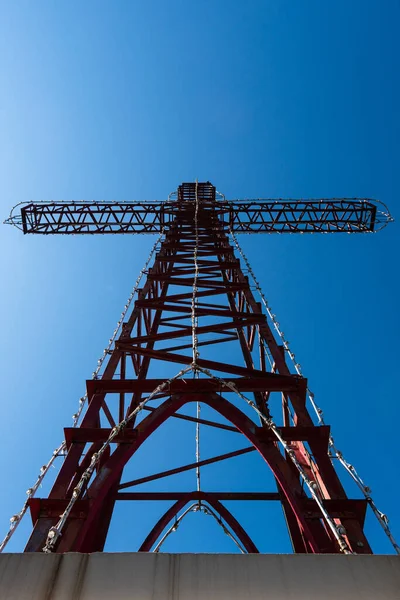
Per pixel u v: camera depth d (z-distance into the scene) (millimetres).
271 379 13469
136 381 13469
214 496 17500
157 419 12242
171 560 5953
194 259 22406
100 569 5855
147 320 20844
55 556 5988
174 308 18812
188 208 31719
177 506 16875
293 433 11719
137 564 5902
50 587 5680
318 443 11508
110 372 14359
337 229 31469
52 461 10688
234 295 24422
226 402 12867
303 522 9727
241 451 16234
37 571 5836
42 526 9266
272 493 17609
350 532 9258
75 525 9312
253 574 5797
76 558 5969
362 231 31344
